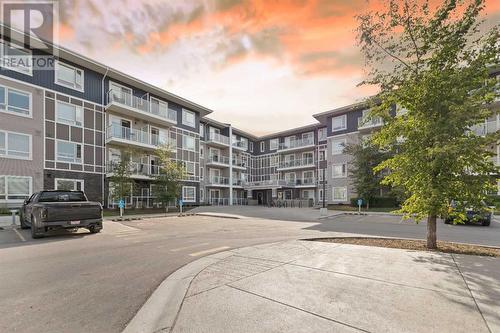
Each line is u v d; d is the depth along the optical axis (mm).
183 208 29203
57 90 20906
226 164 40156
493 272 5141
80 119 22172
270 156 46906
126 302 4223
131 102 25328
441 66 7320
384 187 27266
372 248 7496
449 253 6824
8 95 18500
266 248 7617
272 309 3645
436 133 6676
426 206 6996
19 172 18672
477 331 3031
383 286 4430
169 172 24906
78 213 10438
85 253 7652
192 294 4242
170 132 30781
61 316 3746
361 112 31344
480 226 14758
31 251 7914
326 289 4332
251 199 44094
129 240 9828
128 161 23000
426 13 7297
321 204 37062
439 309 3568
